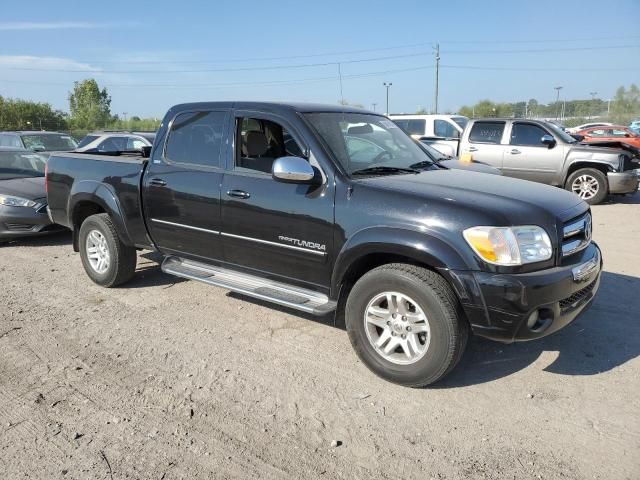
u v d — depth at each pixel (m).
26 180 8.59
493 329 3.29
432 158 4.94
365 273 3.81
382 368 3.68
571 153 10.81
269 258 4.28
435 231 3.37
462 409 3.37
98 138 14.05
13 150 9.59
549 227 3.42
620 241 7.50
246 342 4.39
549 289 3.26
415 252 3.41
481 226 3.26
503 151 11.52
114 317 4.96
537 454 2.92
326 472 2.81
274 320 4.84
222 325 4.74
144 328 4.70
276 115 4.26
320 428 3.20
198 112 4.80
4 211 7.65
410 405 3.42
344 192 3.78
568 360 3.96
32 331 4.65
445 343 3.38
